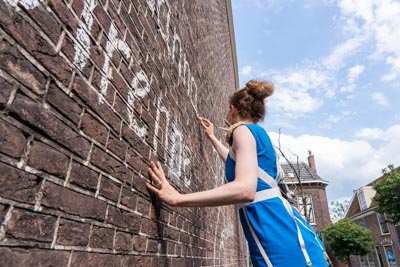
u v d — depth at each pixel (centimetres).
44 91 74
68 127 83
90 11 99
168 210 170
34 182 68
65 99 82
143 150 139
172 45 212
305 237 103
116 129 113
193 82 288
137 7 146
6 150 61
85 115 92
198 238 247
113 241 103
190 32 292
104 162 101
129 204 119
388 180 1419
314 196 2186
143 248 130
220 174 470
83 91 91
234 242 605
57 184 76
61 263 75
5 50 63
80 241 84
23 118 67
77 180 85
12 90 64
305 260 97
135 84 135
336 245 1912
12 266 60
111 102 110
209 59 452
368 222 2214
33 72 71
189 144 246
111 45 113
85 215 88
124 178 116
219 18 704
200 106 324
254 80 143
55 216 74
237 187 99
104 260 96
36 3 73
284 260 96
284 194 118
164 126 177
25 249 64
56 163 77
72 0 88
